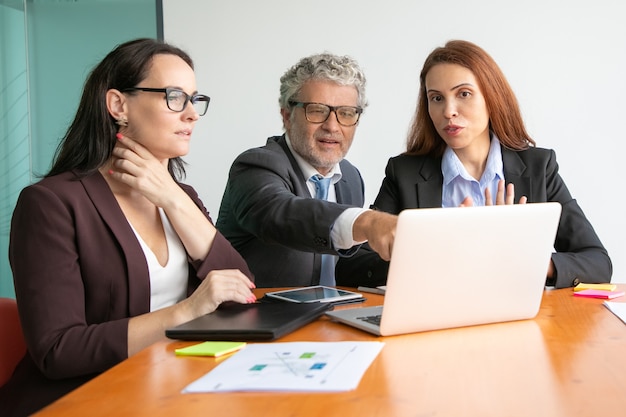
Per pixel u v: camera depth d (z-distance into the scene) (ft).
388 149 14.65
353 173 8.86
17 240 5.37
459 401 3.25
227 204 8.36
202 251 6.18
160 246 6.14
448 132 7.98
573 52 14.12
